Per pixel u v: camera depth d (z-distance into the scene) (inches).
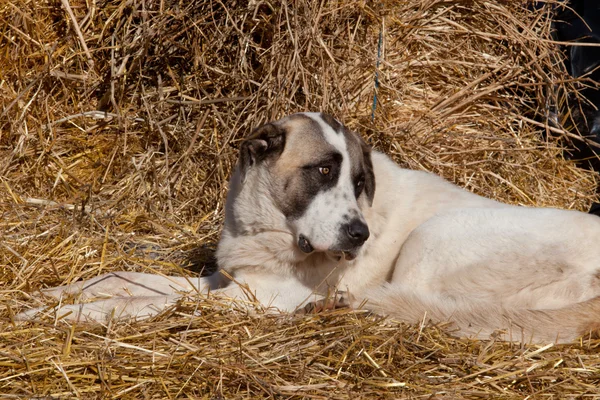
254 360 203.3
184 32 375.9
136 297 247.8
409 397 189.5
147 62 378.9
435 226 261.1
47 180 357.1
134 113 380.8
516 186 386.9
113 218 335.0
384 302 233.9
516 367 204.4
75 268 287.4
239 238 269.9
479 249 253.0
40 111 371.2
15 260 284.7
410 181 285.1
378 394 192.5
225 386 195.2
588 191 389.7
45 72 368.5
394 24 382.9
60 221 321.4
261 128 258.5
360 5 362.6
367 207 266.8
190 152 368.2
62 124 376.5
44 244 299.7
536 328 219.6
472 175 379.6
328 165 249.1
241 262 266.7
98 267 289.6
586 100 394.3
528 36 393.1
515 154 392.2
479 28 401.4
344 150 250.7
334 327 222.8
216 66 374.3
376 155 288.5
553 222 255.4
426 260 258.1
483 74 396.8
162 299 247.1
